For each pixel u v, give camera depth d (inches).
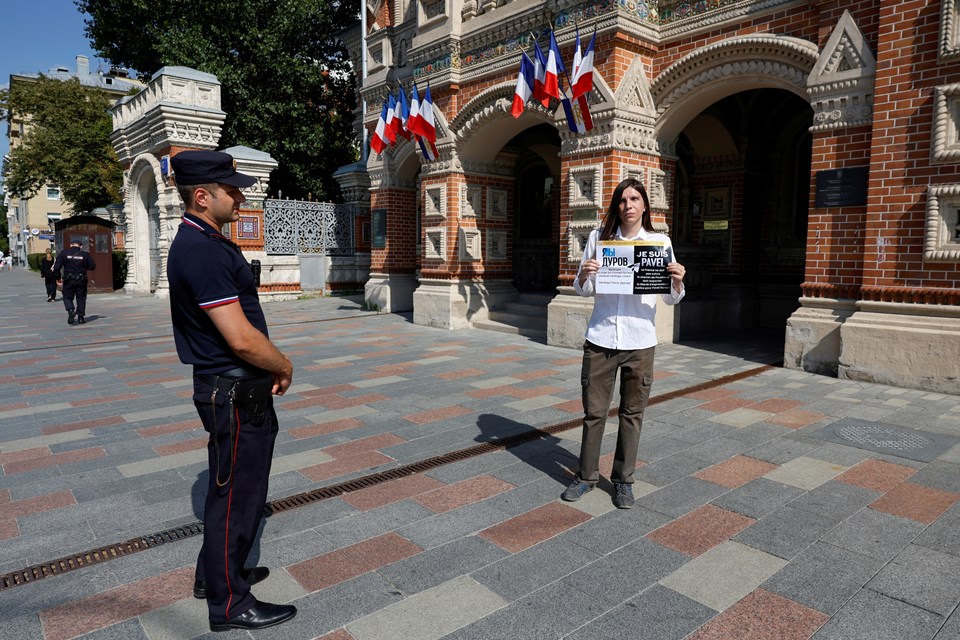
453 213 467.8
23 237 2383.1
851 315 287.7
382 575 122.6
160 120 655.1
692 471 174.7
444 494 161.8
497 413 238.2
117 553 133.0
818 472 172.2
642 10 350.3
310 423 226.2
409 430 217.0
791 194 475.8
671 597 113.4
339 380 298.0
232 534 104.9
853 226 285.7
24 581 122.1
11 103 1161.4
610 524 143.3
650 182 372.2
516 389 277.7
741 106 455.5
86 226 845.2
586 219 369.4
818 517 144.7
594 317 154.0
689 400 251.9
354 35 796.6
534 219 640.4
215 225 105.9
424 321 492.4
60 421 232.7
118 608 112.8
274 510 152.8
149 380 305.9
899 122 264.4
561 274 391.9
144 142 725.3
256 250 672.4
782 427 213.9
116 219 986.1
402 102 468.1
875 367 274.5
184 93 661.3
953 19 245.8
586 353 154.6
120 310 628.7
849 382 279.1
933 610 108.0
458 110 456.8
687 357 346.6
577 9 361.7
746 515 146.6
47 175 1146.0
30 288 1032.2
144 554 132.5
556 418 231.0
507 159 493.4
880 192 271.7
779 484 164.4
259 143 802.2
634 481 161.5
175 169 103.2
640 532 139.2
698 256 463.5
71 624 108.0
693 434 207.6
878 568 122.1
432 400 258.8
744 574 120.8
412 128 445.1
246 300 106.3
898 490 159.3
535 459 187.5
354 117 848.3
